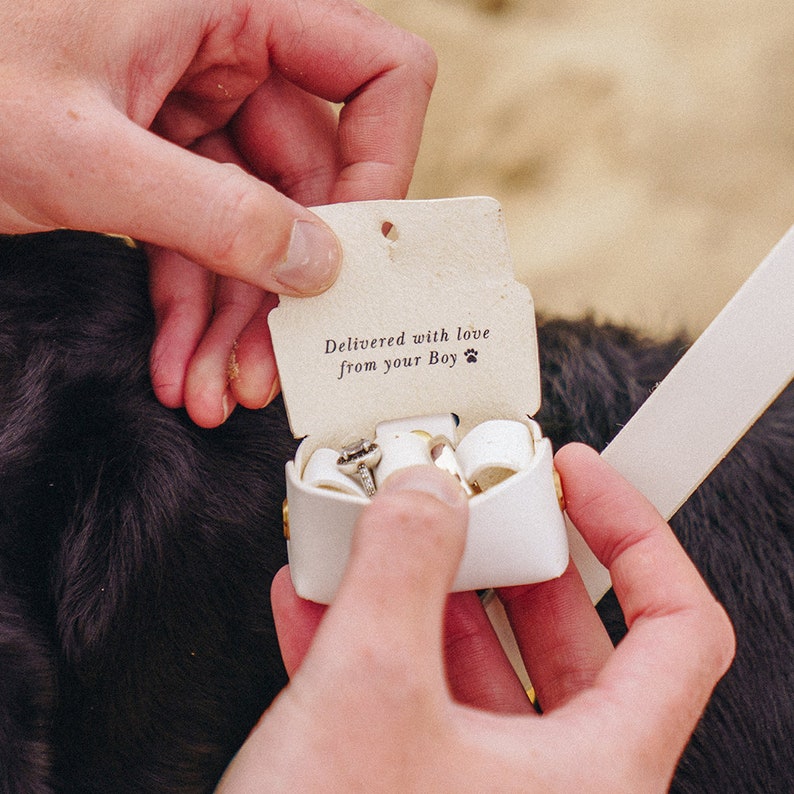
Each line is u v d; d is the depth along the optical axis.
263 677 0.47
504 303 0.44
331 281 0.43
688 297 0.93
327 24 0.51
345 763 0.38
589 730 0.40
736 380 0.44
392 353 0.44
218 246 0.45
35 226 0.48
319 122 0.54
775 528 0.52
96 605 0.45
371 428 0.45
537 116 1.01
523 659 0.47
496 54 1.04
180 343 0.48
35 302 0.47
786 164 0.95
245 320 0.48
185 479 0.46
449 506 0.39
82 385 0.46
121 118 0.46
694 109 0.98
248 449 0.48
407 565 0.39
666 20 1.02
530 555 0.42
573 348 0.55
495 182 1.01
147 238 0.47
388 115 0.52
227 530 0.47
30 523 0.45
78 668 0.45
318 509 0.42
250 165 0.55
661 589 0.43
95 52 0.47
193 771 0.47
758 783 0.50
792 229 0.43
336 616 0.39
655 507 0.45
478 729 0.39
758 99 0.97
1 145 0.46
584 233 0.96
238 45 0.51
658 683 0.41
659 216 0.96
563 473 0.45
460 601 0.46
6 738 0.45
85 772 0.46
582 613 0.46
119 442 0.46
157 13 0.48
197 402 0.47
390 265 0.44
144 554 0.46
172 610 0.46
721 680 0.51
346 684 0.38
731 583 0.51
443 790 0.39
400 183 0.53
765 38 0.99
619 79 1.00
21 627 0.45
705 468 0.45
